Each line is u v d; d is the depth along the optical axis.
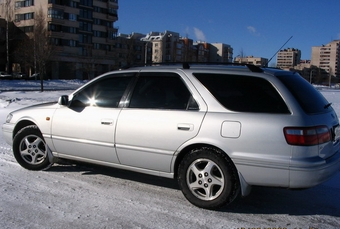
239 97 4.30
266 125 4.04
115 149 4.95
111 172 5.91
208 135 4.27
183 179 4.47
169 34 105.25
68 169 6.03
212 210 4.38
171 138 4.50
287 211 4.44
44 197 4.70
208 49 121.44
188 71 4.69
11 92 27.91
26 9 64.44
